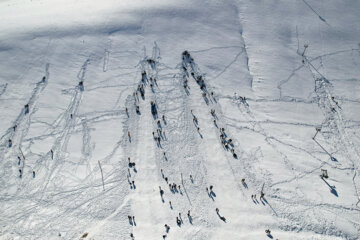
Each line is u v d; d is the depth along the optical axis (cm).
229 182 3212
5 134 3684
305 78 4628
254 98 4297
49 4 6494
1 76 4366
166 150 3566
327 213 2911
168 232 2752
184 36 5362
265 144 3647
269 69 4766
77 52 4897
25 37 5028
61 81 4416
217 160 3447
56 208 3002
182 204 3003
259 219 2856
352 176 3297
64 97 4194
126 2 6188
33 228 2839
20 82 4341
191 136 3734
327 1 6188
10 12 6147
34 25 5353
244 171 3325
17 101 4075
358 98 4272
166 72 4669
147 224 2828
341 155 3531
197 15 5794
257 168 3353
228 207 2972
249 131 3809
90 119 3938
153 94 4300
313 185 3186
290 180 3231
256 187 3161
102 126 3850
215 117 3978
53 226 2852
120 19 5594
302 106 4191
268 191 3117
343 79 4594
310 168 3372
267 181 3219
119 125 3869
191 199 3052
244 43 5294
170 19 5669
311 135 3781
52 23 5425
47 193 3133
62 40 5059
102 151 3559
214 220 2855
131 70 4691
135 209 2966
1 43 4850
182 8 5919
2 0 7219
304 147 3622
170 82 4500
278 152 3547
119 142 3662
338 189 3150
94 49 4981
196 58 4938
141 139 3697
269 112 4088
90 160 3459
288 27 5591
